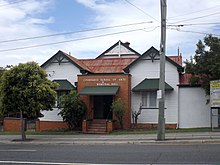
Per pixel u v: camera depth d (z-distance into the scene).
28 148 17.97
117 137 22.45
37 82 22.56
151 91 29.20
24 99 22.23
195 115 28.25
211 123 25.77
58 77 31.52
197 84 27.64
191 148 15.76
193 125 28.25
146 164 11.52
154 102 29.22
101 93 28.31
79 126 28.95
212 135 20.83
